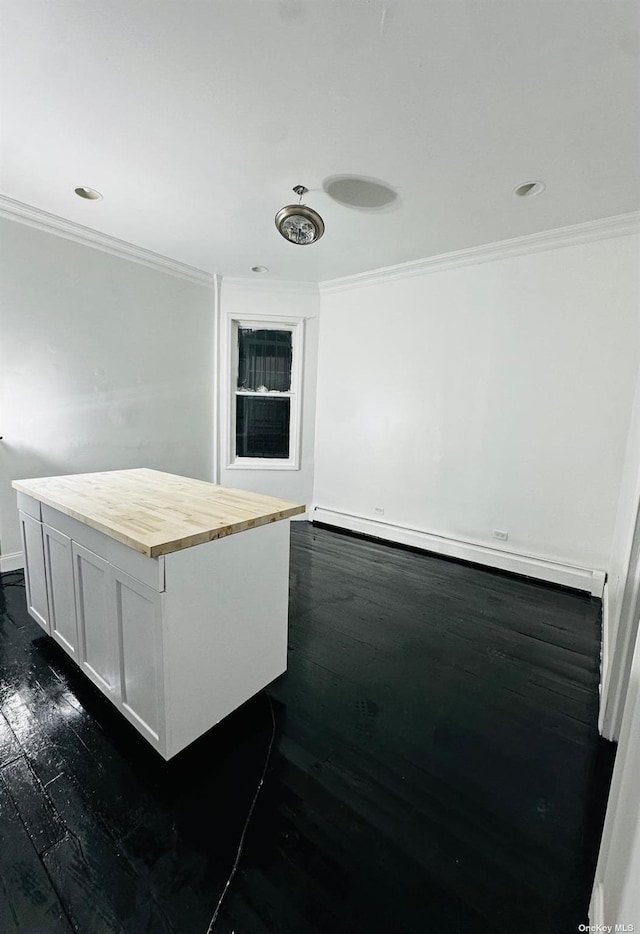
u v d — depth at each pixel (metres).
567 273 2.83
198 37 1.38
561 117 1.70
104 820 1.22
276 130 1.84
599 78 1.48
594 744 1.57
